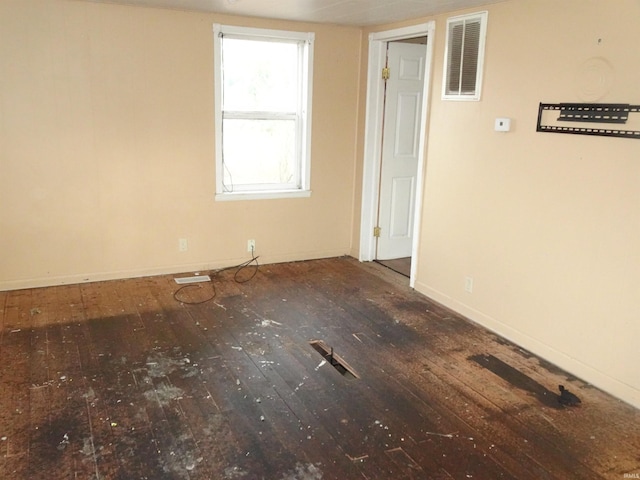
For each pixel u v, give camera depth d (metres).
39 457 2.26
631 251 2.77
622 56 2.73
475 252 3.80
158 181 4.46
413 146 5.21
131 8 4.08
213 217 4.74
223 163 4.72
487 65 3.55
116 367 3.03
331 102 4.98
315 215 5.20
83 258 4.34
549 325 3.27
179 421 2.54
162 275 4.64
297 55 4.82
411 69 4.99
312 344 3.45
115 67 4.12
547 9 3.10
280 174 5.03
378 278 4.79
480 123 3.66
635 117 2.69
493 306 3.69
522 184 3.37
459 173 3.89
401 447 2.41
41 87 3.94
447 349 3.41
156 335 3.47
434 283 4.26
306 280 4.67
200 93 4.44
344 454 2.35
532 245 3.34
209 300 4.12
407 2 3.53
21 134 3.95
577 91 2.98
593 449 2.44
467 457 2.36
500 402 2.81
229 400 2.74
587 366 3.05
